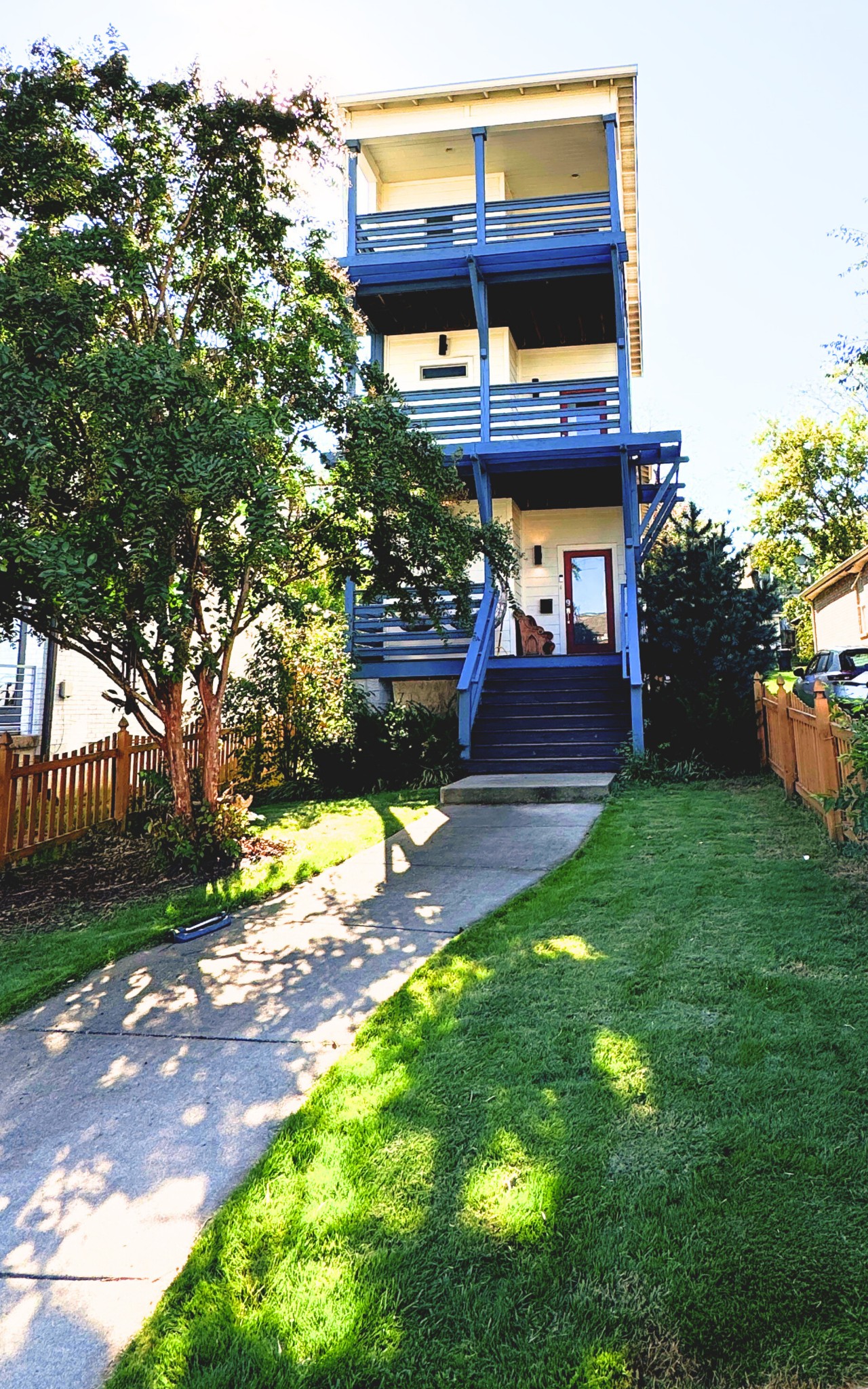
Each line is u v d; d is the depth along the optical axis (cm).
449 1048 332
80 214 669
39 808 788
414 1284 207
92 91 669
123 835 869
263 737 1144
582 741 1164
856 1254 204
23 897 663
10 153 610
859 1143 248
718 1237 213
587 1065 308
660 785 1009
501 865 651
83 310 556
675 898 509
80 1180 265
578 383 1353
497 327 1584
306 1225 231
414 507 734
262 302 756
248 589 748
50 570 499
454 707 1363
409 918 525
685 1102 277
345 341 739
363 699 1242
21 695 1157
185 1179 263
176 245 721
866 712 519
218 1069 338
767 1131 256
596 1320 191
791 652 2409
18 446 499
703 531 1379
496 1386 176
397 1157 259
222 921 543
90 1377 188
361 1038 352
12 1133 298
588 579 1672
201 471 529
